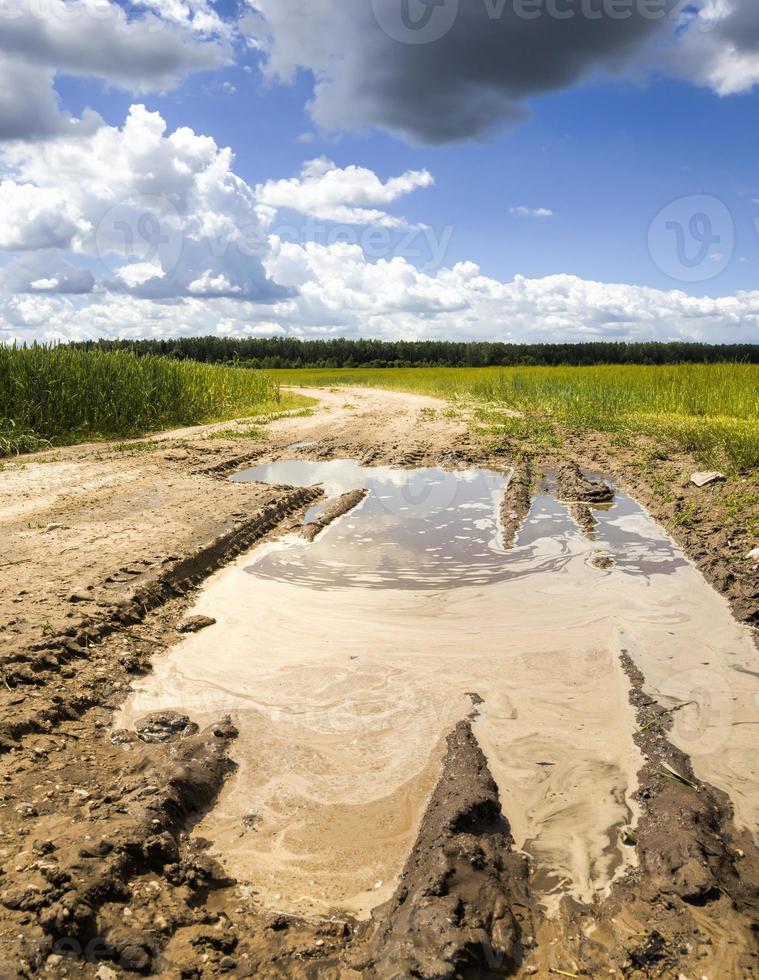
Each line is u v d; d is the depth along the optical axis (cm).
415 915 276
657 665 511
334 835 340
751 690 471
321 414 2080
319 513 961
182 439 1494
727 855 317
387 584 689
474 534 860
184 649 543
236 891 305
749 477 994
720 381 1877
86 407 1512
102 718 439
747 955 266
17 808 338
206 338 7688
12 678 450
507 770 388
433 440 1524
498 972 262
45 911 265
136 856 310
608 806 358
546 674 501
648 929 280
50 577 632
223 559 751
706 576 691
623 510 967
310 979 259
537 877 312
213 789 372
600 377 2444
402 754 405
